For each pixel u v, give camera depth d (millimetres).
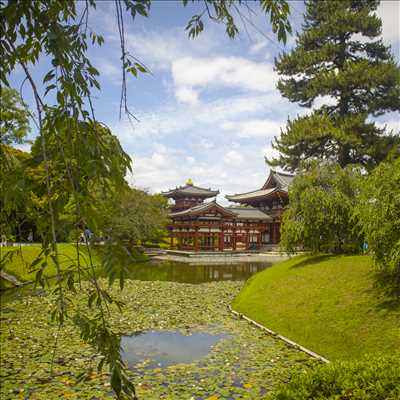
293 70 25656
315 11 25906
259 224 43312
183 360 6656
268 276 13438
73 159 1451
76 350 7094
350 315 7789
